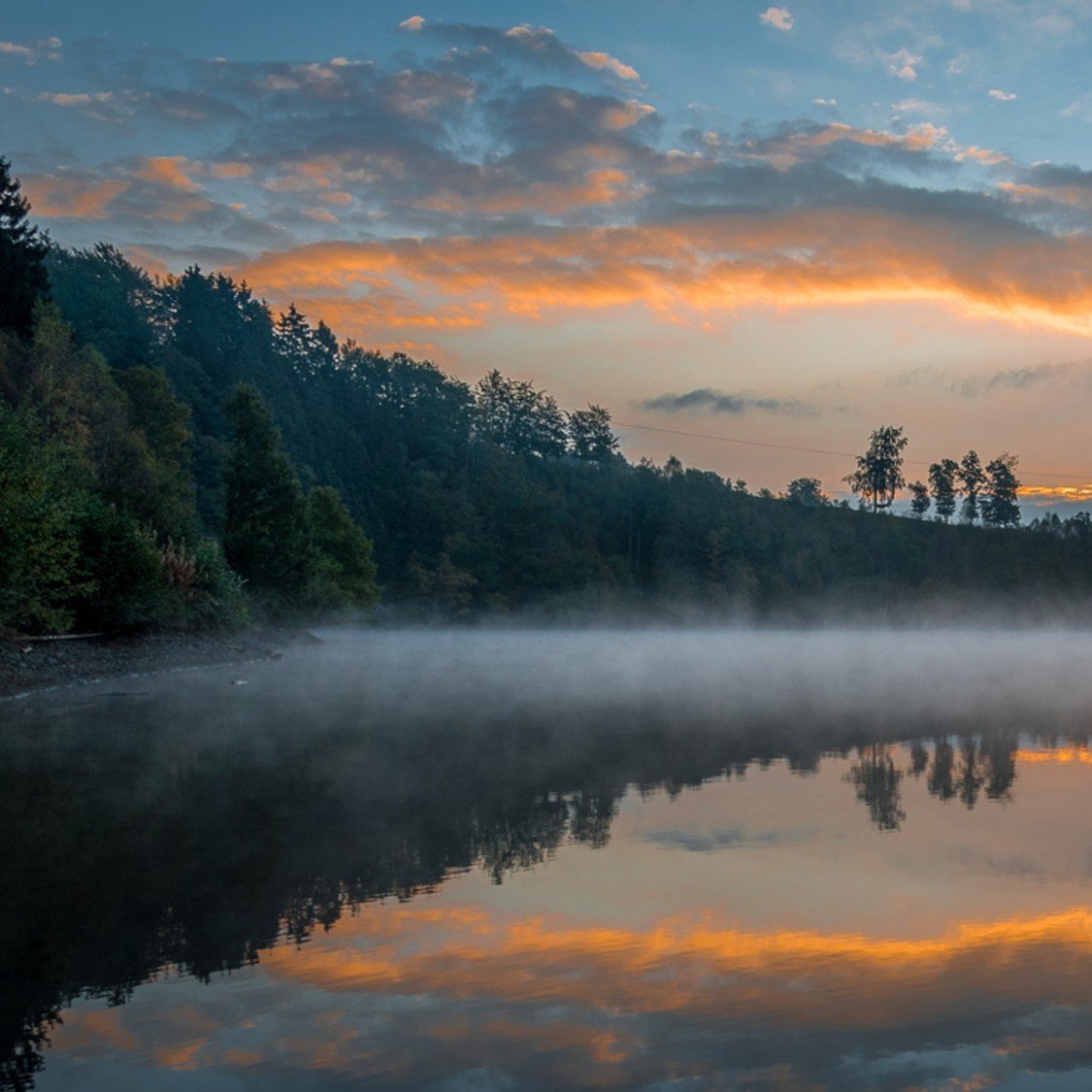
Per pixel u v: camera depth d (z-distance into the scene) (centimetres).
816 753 1311
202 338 14675
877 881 680
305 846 766
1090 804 970
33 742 1322
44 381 3834
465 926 577
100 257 15425
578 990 481
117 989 480
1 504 2062
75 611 2558
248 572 4716
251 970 505
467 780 1067
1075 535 16600
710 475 16050
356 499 13575
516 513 13012
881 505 17288
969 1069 400
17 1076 391
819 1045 420
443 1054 411
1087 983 493
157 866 703
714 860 739
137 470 3819
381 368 17975
